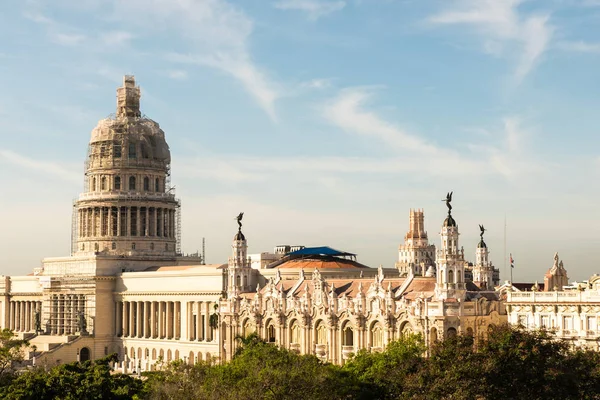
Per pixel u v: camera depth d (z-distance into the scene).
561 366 194.12
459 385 192.62
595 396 199.00
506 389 193.00
